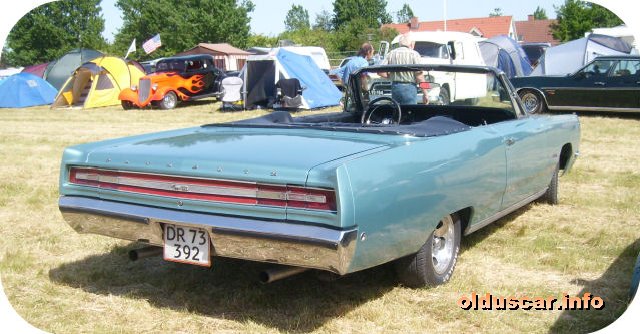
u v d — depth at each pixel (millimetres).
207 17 34438
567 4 29000
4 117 15984
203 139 3768
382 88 5004
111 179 3414
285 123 4527
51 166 8109
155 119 14883
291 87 15805
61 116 16188
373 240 2984
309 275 3906
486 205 4023
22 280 3895
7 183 6891
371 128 3717
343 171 2812
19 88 20047
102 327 3207
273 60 16250
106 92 19203
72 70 24031
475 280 3834
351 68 9719
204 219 3057
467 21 44656
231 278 3896
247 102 16609
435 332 3170
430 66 4762
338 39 41562
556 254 4371
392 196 3066
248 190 2979
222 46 31391
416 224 3291
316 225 2830
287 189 2887
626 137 10445
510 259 4273
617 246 4566
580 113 14648
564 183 6801
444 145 3543
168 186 3207
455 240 3855
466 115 4938
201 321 3281
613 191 6406
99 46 38688
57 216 5469
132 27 38156
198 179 3109
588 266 4129
